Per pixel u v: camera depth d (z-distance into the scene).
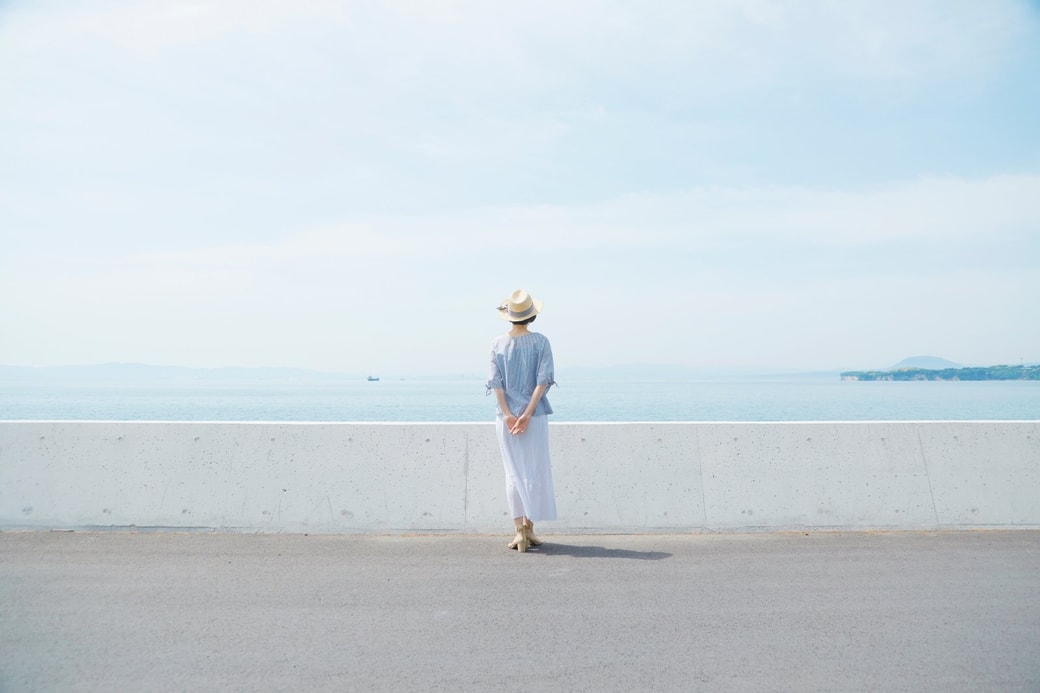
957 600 4.12
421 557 5.22
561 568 4.89
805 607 4.00
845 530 6.11
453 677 3.03
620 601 4.12
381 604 4.06
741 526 6.11
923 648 3.36
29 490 6.03
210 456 6.11
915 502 6.15
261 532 6.00
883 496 6.16
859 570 4.82
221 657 3.25
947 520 6.14
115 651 3.31
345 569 4.85
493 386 5.52
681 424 6.27
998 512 6.16
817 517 6.13
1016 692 2.87
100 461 6.08
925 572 4.76
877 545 5.57
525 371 5.49
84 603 4.04
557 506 6.11
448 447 6.17
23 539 5.67
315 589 4.36
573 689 2.91
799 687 2.92
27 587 4.36
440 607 4.01
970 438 6.25
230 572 4.75
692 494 6.16
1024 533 5.99
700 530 6.10
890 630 3.61
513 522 6.02
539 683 2.97
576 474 6.16
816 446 6.21
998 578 4.61
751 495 6.15
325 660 3.22
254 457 6.11
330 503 6.07
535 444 5.44
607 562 5.07
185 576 4.64
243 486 6.07
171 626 3.66
